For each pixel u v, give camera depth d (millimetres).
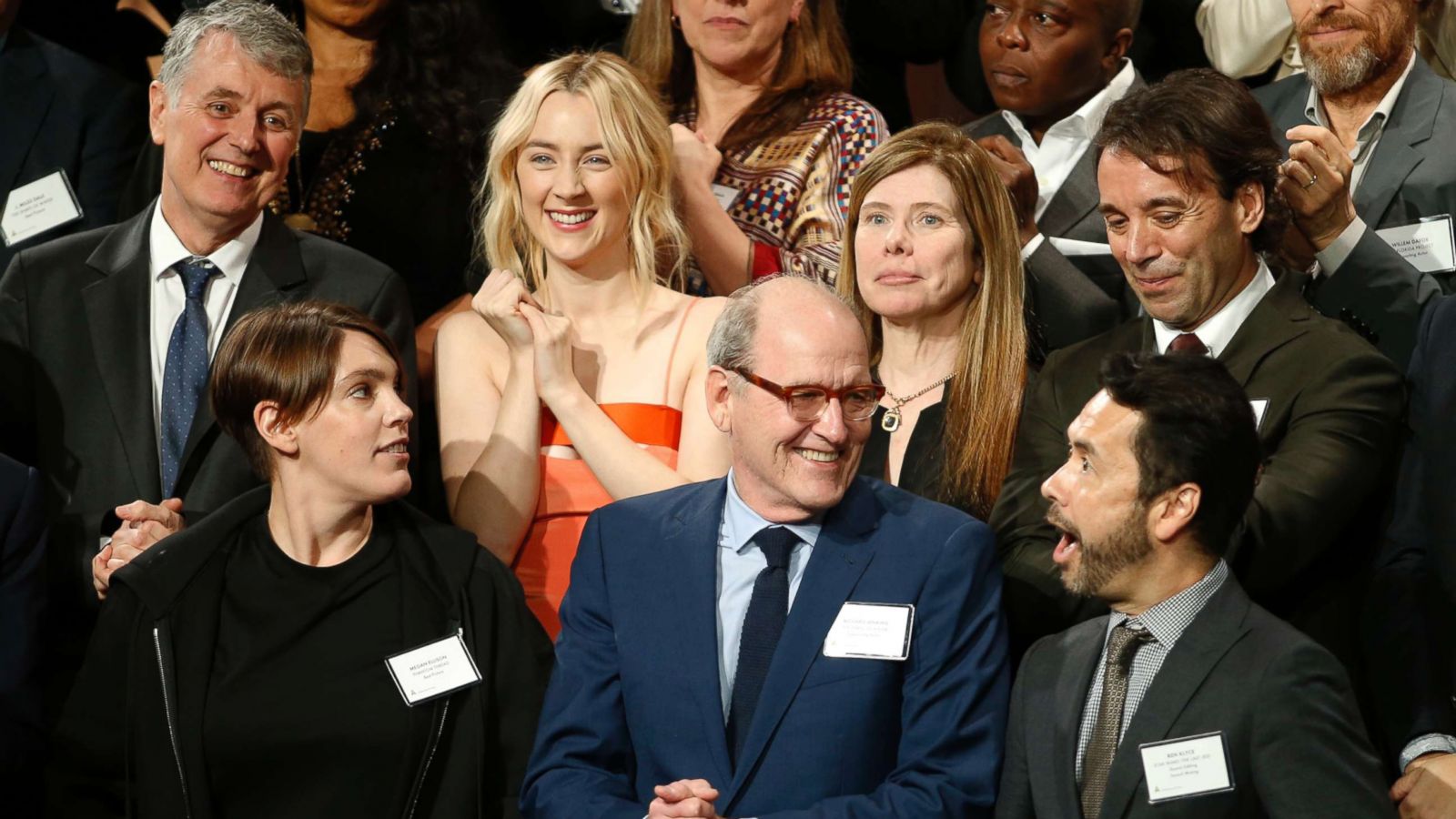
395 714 7266
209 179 8562
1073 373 7992
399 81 10703
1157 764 6293
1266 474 7215
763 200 10133
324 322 7496
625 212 8906
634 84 8992
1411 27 9602
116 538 7836
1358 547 7867
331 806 7207
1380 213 9500
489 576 7664
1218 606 6504
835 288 9047
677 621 7023
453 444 8844
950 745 6797
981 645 6965
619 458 8445
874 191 8562
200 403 8398
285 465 7504
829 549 7086
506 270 8859
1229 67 11375
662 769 6887
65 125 10555
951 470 8289
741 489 7207
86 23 12219
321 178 10555
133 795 7219
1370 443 7320
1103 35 10492
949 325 8602
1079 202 10297
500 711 7465
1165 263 7613
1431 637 7594
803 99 10453
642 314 8953
